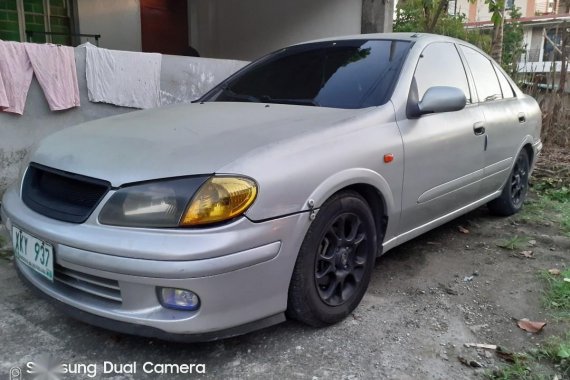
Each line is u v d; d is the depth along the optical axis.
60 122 4.64
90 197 2.28
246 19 9.30
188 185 2.14
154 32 9.03
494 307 3.03
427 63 3.43
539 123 5.01
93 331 2.66
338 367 2.39
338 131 2.63
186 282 2.06
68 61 4.58
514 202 4.81
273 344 2.57
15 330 2.65
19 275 2.69
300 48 3.81
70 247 2.21
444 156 3.34
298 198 2.33
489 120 3.93
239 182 2.16
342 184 2.54
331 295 2.67
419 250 3.92
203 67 5.67
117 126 2.77
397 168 2.92
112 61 4.89
